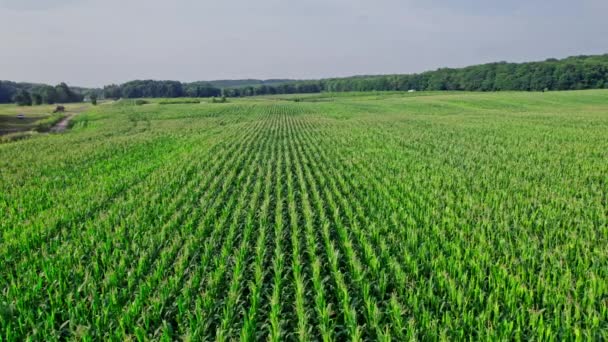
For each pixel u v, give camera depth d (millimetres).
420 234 8688
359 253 7945
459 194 12203
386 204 11188
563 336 4926
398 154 21094
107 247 8211
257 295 6070
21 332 5391
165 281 6430
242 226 9883
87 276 6723
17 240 8602
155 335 5453
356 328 5105
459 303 5602
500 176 14641
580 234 8273
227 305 5844
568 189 12266
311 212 10414
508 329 4961
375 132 33656
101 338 5324
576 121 37312
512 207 10664
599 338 4898
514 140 25672
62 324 5535
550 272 6484
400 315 5441
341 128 39406
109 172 18562
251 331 5301
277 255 7465
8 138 40125
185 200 12539
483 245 7727
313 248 7836
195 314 5676
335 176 16141
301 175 15617
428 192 12570
